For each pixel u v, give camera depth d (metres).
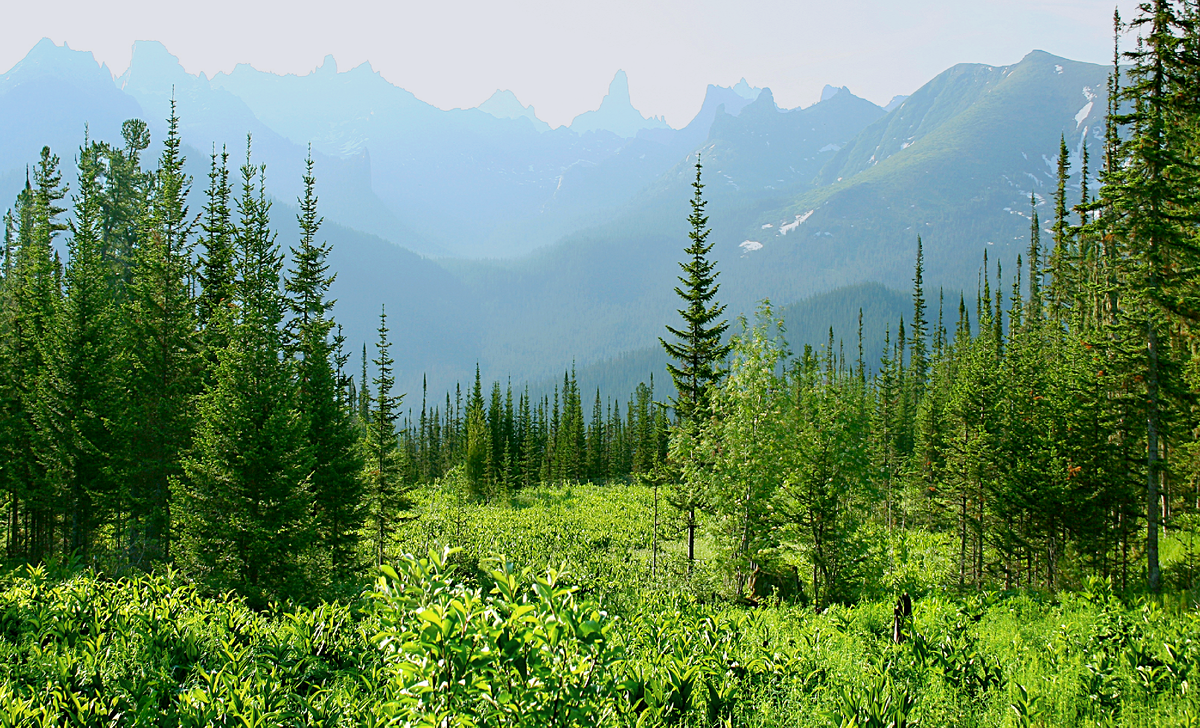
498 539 42.97
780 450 23.59
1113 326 22.50
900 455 59.97
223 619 13.09
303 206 33.41
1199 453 25.22
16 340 33.00
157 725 8.17
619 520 51.91
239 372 22.36
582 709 5.51
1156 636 11.98
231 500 21.33
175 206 37.38
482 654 5.23
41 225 44.78
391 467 35.47
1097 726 8.43
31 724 7.70
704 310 31.45
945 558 36.81
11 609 12.20
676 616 14.52
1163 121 19.52
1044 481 27.03
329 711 9.01
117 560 27.72
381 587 5.96
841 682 10.38
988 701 9.55
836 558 22.86
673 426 28.73
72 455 27.72
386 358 36.31
